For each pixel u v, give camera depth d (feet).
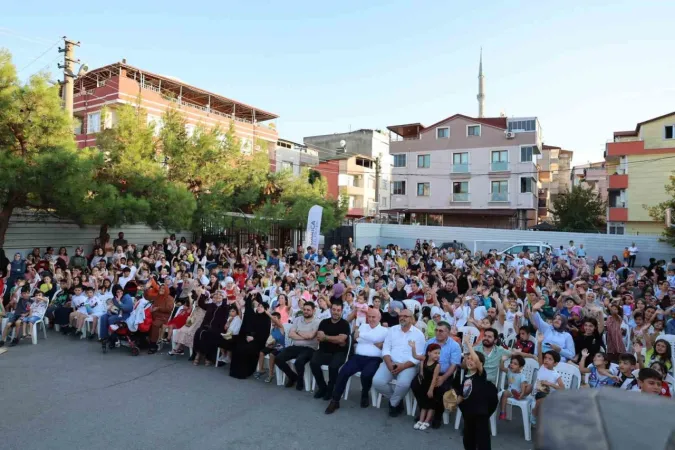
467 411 17.06
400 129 153.48
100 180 54.85
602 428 4.00
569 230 128.16
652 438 3.78
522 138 133.59
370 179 172.14
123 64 87.45
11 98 44.68
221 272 47.16
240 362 27.81
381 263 61.98
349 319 29.48
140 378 27.09
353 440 19.36
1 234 48.29
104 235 60.23
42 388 24.80
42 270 43.86
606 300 33.09
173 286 41.14
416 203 146.30
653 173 108.37
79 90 95.81
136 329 32.37
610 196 119.03
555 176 211.00
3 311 35.60
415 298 40.04
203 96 105.29
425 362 21.20
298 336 26.48
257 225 72.08
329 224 83.56
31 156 44.83
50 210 51.42
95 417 21.06
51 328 39.99
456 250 81.71
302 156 138.72
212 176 68.54
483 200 137.80
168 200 56.29
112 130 59.62
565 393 4.77
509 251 87.30
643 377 17.02
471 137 139.74
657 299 37.17
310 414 22.21
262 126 117.70
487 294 35.58
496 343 23.38
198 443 18.69
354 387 26.99
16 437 18.80
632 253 87.04
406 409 22.95
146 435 19.31
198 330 30.89
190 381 26.84
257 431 20.01
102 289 38.75
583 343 26.48
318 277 47.34
